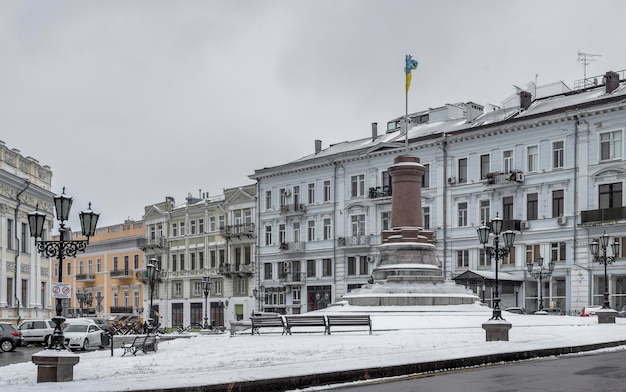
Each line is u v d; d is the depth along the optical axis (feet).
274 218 226.17
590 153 160.76
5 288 160.35
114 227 288.30
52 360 47.34
